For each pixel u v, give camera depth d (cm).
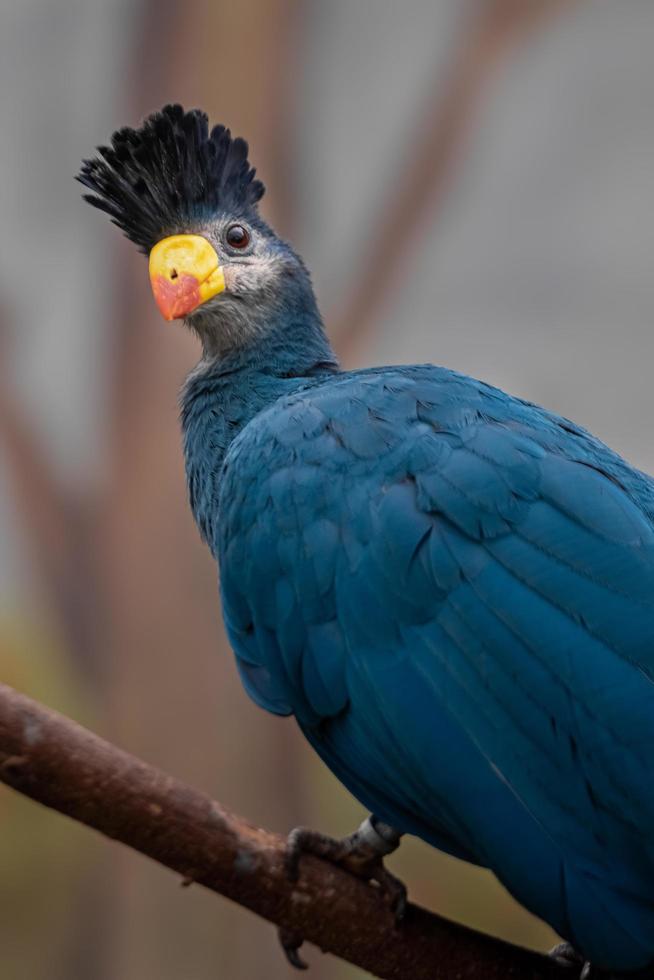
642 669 507
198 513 720
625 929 490
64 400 1645
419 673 535
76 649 1495
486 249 1747
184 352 1479
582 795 501
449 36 1606
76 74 1664
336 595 566
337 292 1556
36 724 490
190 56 1499
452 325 1750
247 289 729
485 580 532
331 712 570
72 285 1656
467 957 546
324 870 537
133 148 739
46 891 1371
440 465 562
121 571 1484
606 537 531
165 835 510
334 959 1409
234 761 1455
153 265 729
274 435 607
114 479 1490
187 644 1469
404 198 1533
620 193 1758
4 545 1588
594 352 1758
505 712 515
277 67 1515
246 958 1415
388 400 600
